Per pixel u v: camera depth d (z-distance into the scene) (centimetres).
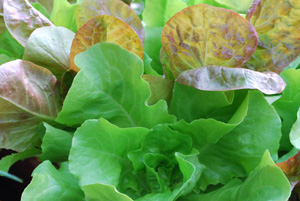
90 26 44
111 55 43
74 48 45
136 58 43
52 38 47
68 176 44
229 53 44
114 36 46
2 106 44
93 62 43
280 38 46
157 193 43
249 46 44
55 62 47
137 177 45
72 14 53
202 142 45
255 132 44
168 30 45
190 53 45
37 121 46
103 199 40
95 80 43
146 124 45
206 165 46
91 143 42
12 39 53
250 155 44
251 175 42
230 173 45
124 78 44
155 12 53
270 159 39
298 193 48
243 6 53
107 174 42
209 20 43
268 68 46
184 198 45
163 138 44
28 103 45
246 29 43
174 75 47
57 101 47
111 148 43
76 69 46
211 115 47
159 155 44
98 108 45
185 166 41
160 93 47
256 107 44
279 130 43
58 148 45
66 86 47
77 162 41
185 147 44
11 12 47
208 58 45
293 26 45
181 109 46
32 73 45
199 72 43
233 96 44
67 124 45
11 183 59
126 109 45
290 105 47
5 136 46
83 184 41
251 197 40
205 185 45
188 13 43
